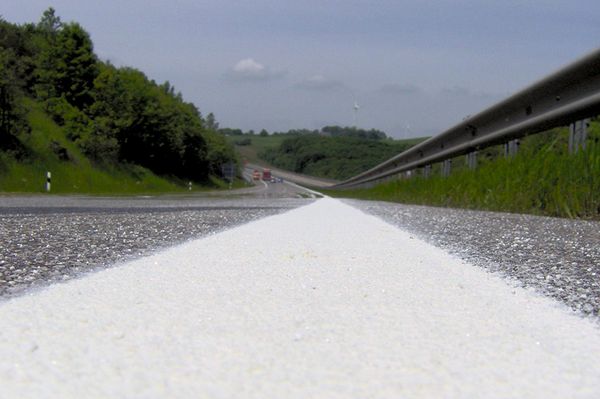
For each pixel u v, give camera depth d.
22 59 54.78
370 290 2.13
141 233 4.91
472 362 1.19
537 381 1.06
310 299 1.94
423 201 15.48
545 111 10.56
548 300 2.00
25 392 0.91
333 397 0.93
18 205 12.48
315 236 4.47
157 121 68.69
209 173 106.06
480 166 13.11
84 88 60.06
